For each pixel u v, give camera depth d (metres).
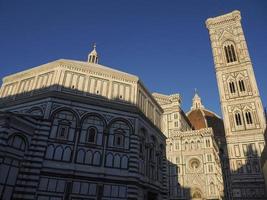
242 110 76.56
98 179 34.34
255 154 68.88
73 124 36.25
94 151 35.84
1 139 29.50
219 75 86.06
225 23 95.62
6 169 29.62
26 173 31.34
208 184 80.75
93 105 38.50
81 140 35.75
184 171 86.12
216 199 77.75
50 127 34.78
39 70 41.19
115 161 36.44
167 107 101.75
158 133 48.94
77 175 33.50
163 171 48.41
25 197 29.94
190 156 87.62
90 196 33.09
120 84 42.88
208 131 88.56
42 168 32.25
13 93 41.81
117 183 35.12
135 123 39.97
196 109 147.62
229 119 77.12
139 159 39.41
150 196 42.38
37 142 33.38
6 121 30.48
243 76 81.81
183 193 82.75
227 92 81.69
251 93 77.69
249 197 64.62
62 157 33.84
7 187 29.44
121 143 38.00
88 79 40.69
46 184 31.66
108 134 37.66
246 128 73.50
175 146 91.19
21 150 32.03
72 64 40.38
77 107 37.38
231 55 87.94
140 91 45.50
